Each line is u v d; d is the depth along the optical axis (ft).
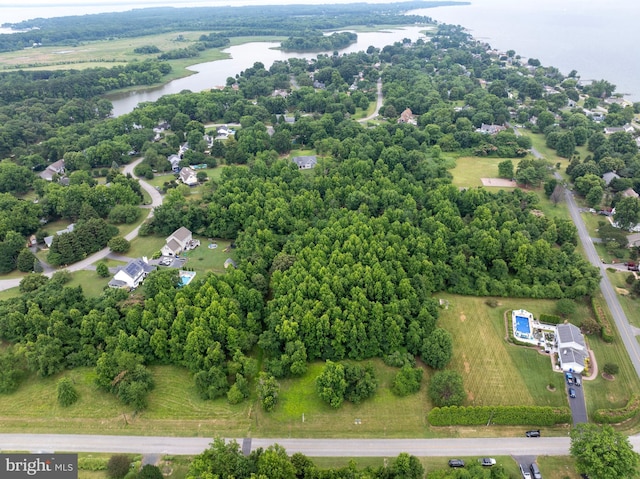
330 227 520.01
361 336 380.58
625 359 381.40
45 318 391.24
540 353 389.80
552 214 603.67
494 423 326.44
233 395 340.59
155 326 385.50
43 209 599.16
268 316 409.69
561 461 301.02
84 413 338.13
